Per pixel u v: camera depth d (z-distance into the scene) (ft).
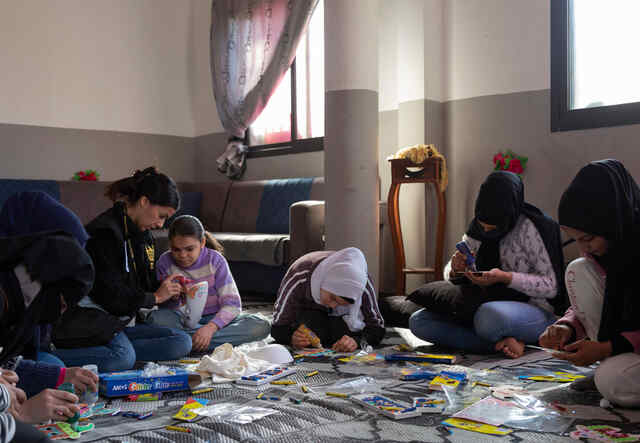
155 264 10.21
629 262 6.42
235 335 9.88
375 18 13.47
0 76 19.48
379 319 9.93
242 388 7.34
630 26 12.70
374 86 13.48
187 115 23.22
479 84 14.87
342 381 7.59
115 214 8.64
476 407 6.41
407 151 14.39
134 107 22.02
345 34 13.19
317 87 18.92
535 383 7.51
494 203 9.43
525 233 9.51
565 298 9.45
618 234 6.42
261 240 15.51
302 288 9.74
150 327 9.02
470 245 10.16
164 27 22.59
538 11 13.78
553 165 13.58
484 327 9.00
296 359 8.93
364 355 9.11
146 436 5.65
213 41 21.02
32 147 20.06
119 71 21.66
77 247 4.53
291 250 14.64
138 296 8.57
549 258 9.34
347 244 13.24
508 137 14.35
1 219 5.44
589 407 6.44
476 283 9.25
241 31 19.99
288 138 20.07
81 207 18.92
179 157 23.11
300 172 19.16
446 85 15.48
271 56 19.07
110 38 21.44
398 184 14.56
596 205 6.49
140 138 22.18
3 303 4.31
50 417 4.92
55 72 20.42
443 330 9.68
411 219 15.52
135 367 8.41
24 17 19.83
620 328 6.58
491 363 8.68
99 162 21.33
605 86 13.07
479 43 14.85
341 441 5.57
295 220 14.51
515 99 14.21
